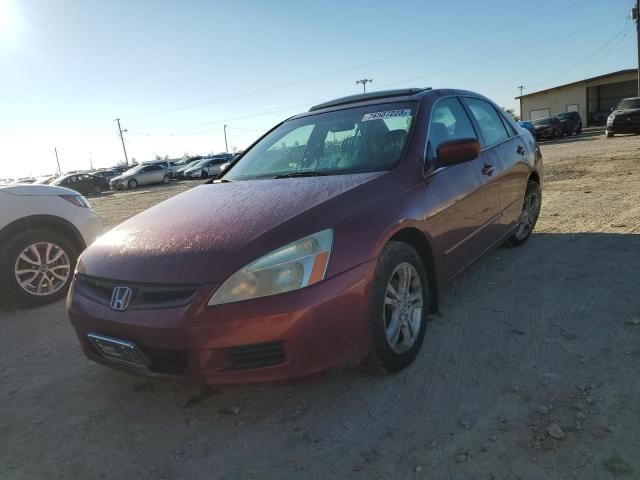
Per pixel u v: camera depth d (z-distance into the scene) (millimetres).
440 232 3178
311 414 2576
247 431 2500
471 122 4168
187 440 2480
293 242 2400
